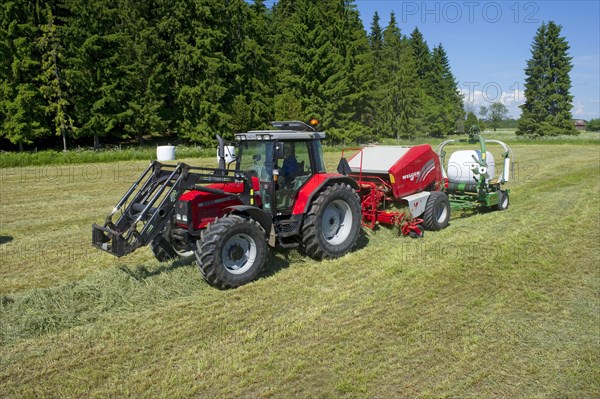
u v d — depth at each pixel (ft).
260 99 123.85
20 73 89.86
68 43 94.12
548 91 190.70
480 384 13.23
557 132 187.01
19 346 15.62
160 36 114.83
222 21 119.14
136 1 110.42
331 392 12.88
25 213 36.63
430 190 32.60
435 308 18.06
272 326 16.70
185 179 20.17
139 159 78.33
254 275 20.89
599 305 18.25
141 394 12.94
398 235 28.76
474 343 15.37
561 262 23.27
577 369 13.85
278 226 23.02
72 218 35.01
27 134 89.30
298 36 134.72
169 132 124.16
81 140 113.09
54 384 13.50
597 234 28.37
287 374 13.70
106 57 99.25
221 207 21.85
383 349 15.07
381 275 21.68
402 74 173.78
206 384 13.26
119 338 16.03
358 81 145.28
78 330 16.71
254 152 23.21
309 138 23.88
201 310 18.17
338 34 141.49
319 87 133.69
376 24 202.90
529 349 15.03
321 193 23.57
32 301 18.57
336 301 18.81
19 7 91.20
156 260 23.93
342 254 24.58
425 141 156.15
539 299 18.86
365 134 149.18
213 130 113.91
